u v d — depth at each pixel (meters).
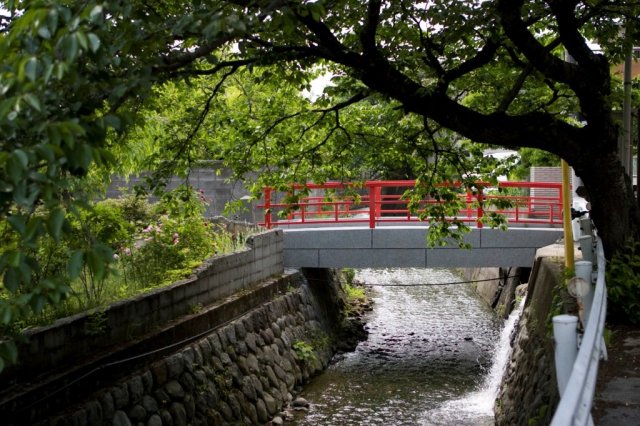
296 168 10.54
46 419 6.71
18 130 3.21
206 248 12.34
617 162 8.11
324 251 16.27
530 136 7.88
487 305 21.36
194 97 9.98
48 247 7.71
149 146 11.10
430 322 19.05
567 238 9.40
